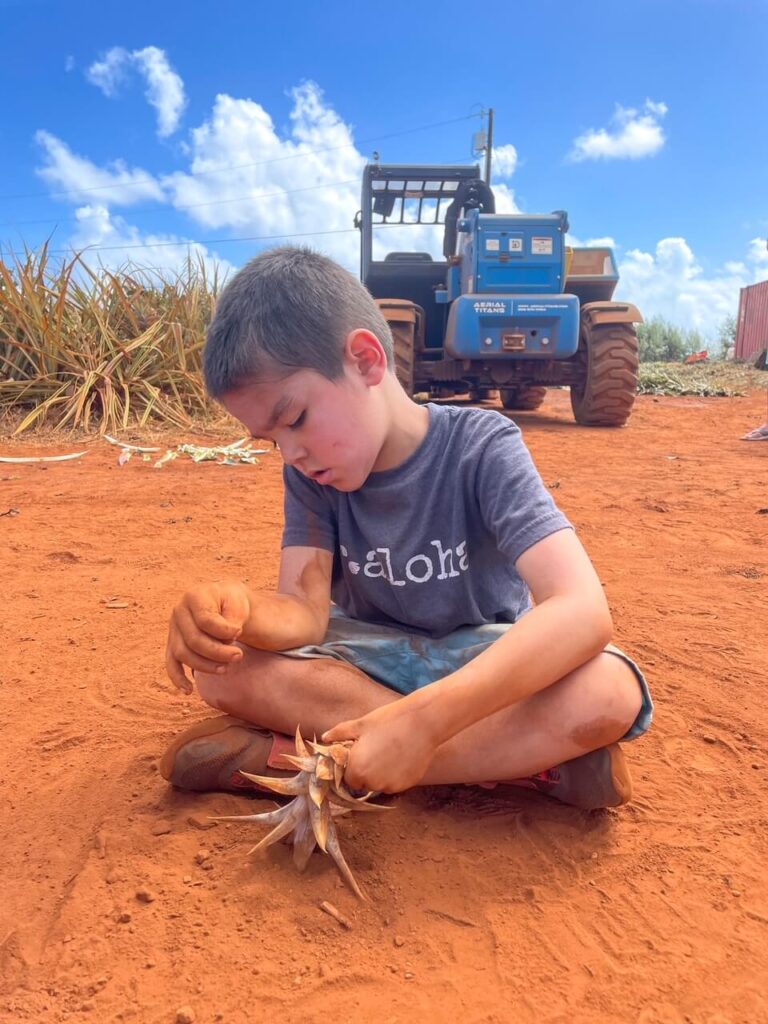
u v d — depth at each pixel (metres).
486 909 1.41
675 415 11.17
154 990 1.23
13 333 8.05
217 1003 1.20
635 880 1.51
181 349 8.55
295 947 1.31
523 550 1.57
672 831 1.67
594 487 5.55
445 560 1.76
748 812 1.74
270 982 1.24
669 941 1.35
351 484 1.61
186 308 8.98
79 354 8.09
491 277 8.42
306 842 1.46
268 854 1.53
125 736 2.04
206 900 1.41
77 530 4.21
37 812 1.70
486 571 1.83
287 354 1.45
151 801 1.73
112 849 1.55
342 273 1.56
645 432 8.94
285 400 1.48
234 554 3.76
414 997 1.22
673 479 5.89
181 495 5.16
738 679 2.44
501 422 1.75
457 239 9.38
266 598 1.71
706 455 7.17
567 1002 1.22
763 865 1.56
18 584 3.31
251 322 1.46
